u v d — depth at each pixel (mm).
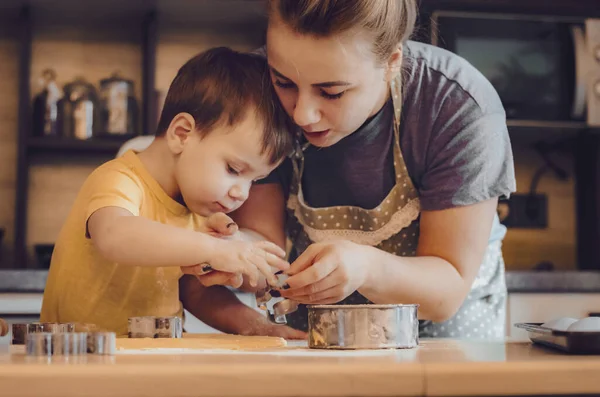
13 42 3105
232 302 1397
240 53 1382
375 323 915
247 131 1265
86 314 1282
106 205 1161
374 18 1080
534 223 3236
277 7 1087
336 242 1115
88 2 2979
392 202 1376
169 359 753
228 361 723
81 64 3125
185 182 1290
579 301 2742
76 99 3008
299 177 1428
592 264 3158
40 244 2930
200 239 1074
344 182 1393
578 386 684
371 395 659
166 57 3168
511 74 2924
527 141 3244
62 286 1283
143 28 3113
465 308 1521
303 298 1091
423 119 1308
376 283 1137
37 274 2559
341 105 1121
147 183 1291
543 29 2941
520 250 3236
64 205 3096
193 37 3188
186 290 1422
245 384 650
